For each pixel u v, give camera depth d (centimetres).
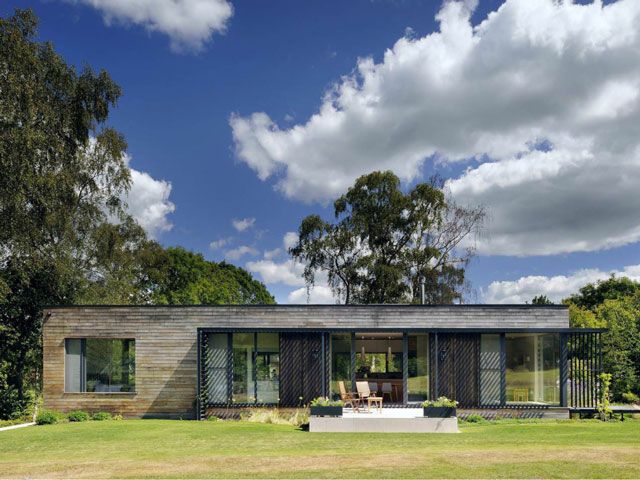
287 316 2072
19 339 2683
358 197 4081
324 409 1678
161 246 4878
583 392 2027
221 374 2011
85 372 2084
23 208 2512
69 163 2766
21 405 2505
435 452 1204
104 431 1623
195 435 1533
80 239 2938
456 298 3931
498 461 1081
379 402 1997
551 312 2045
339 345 2020
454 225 4012
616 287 5388
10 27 2447
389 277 3825
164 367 2070
